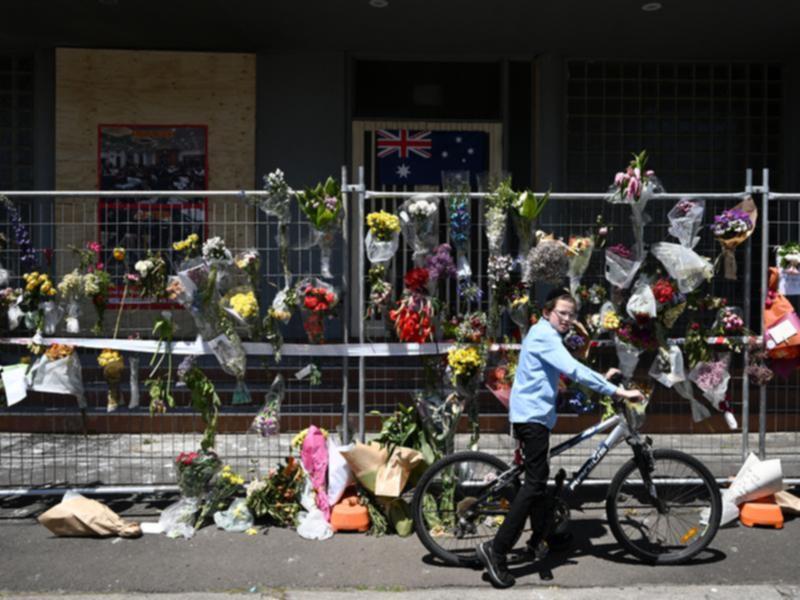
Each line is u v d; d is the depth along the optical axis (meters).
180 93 8.88
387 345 5.00
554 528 4.35
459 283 5.00
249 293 4.98
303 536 4.71
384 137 9.29
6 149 8.97
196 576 4.19
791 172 9.27
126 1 7.51
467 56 9.22
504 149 9.35
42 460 6.28
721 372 5.16
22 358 5.21
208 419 5.04
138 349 5.03
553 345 4.14
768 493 4.88
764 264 5.15
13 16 7.89
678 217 5.08
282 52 8.97
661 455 4.39
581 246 5.02
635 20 8.03
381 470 4.67
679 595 3.98
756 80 9.38
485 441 6.39
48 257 5.23
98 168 8.80
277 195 4.97
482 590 4.04
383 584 4.11
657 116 9.33
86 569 4.28
